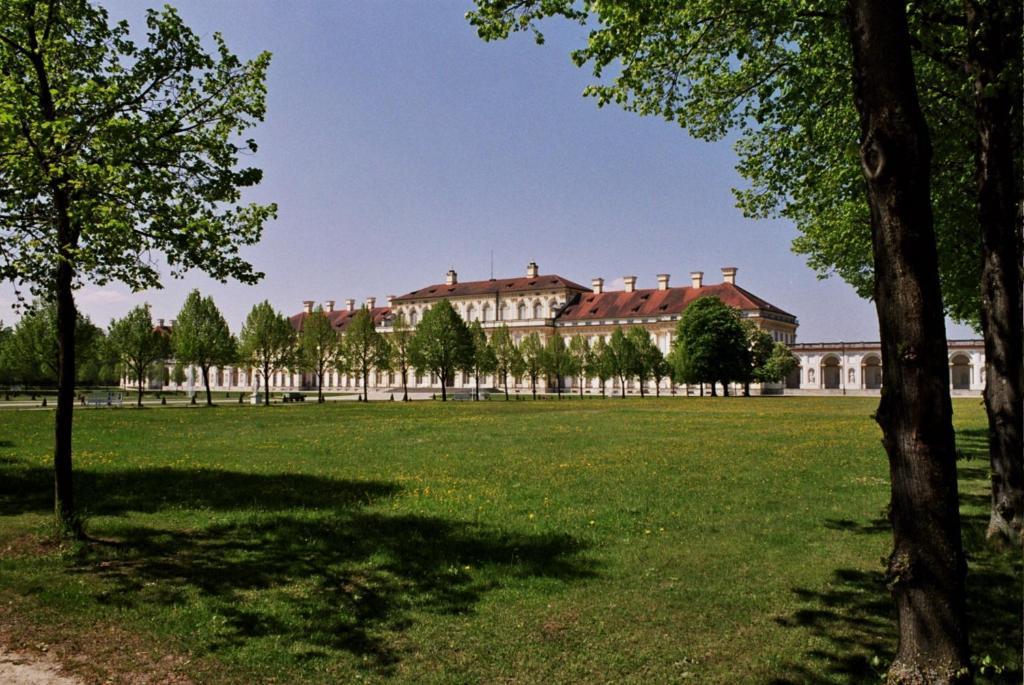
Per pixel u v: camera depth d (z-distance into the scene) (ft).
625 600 25.21
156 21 36.42
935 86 40.32
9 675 19.16
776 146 48.42
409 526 36.11
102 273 37.70
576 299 393.50
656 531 35.40
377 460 63.87
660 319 350.43
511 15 28.81
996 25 30.76
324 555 30.91
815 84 40.19
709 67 39.81
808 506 41.65
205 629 22.47
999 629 22.29
